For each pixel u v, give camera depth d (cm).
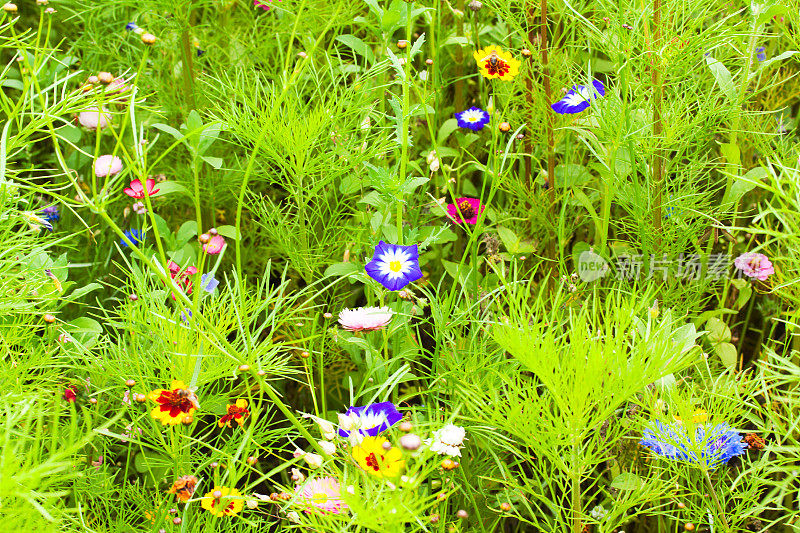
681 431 137
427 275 207
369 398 170
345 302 210
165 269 131
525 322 122
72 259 204
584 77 206
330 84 211
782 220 121
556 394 121
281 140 168
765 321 192
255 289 211
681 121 175
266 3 210
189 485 142
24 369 140
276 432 158
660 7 172
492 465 161
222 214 221
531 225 204
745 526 152
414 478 108
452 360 158
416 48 155
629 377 116
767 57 207
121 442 170
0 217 133
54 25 244
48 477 119
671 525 162
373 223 185
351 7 210
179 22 210
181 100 224
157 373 160
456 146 229
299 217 189
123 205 212
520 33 201
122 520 148
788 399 133
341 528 115
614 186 185
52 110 135
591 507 171
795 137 206
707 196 182
